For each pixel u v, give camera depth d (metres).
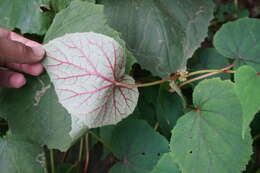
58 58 0.49
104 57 0.48
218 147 0.51
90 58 0.48
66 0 0.59
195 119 0.53
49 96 0.52
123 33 0.62
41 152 0.56
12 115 0.53
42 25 0.60
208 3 0.64
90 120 0.49
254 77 0.46
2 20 0.61
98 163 0.72
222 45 0.60
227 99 0.52
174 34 0.62
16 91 0.53
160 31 0.61
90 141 0.70
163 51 0.61
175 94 0.63
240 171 0.51
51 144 0.53
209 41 0.78
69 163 0.68
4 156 0.55
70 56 0.48
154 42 0.61
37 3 0.60
